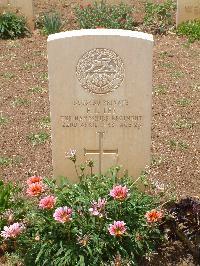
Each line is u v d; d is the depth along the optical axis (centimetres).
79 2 538
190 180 282
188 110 346
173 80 384
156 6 490
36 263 227
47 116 339
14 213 234
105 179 238
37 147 309
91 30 227
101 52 227
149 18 477
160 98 360
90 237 219
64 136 243
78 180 252
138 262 231
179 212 234
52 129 241
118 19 466
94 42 226
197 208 233
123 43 226
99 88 233
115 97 235
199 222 231
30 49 436
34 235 225
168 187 274
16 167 292
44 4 536
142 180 244
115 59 229
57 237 224
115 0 505
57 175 252
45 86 377
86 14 467
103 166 249
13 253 233
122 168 250
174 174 286
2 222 233
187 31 457
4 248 233
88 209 222
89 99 235
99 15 464
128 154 247
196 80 385
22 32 463
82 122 240
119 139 243
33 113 343
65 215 212
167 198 252
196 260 232
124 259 222
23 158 299
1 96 364
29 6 465
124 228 215
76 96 235
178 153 303
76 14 478
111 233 213
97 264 221
